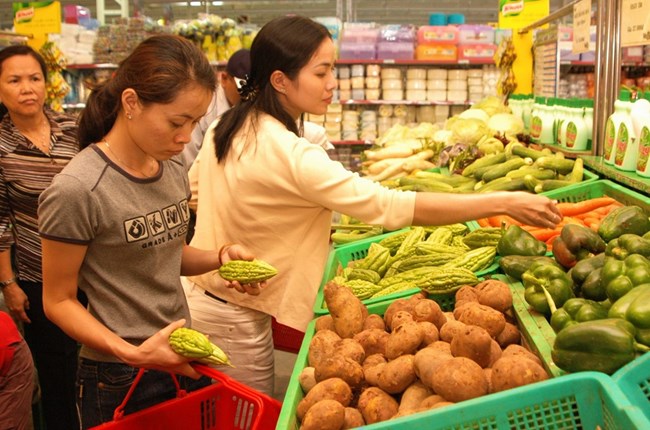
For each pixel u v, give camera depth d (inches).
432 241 112.4
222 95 173.3
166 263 74.8
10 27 579.8
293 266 88.9
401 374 64.9
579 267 79.0
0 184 126.5
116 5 536.1
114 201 67.7
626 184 117.6
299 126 106.7
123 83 64.9
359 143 321.7
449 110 327.9
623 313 62.5
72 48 314.7
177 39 65.2
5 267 130.3
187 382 82.2
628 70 321.4
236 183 85.7
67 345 134.8
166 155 67.3
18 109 126.0
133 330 72.2
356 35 318.7
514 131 186.2
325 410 60.6
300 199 83.7
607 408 50.3
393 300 88.6
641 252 75.5
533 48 220.4
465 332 64.3
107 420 76.5
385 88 318.0
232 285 81.3
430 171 176.2
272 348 98.3
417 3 566.6
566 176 142.3
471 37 315.0
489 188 137.6
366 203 78.8
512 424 53.1
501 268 95.3
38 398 133.3
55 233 65.4
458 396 59.3
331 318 81.5
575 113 149.6
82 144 70.4
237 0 444.1
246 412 73.0
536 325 72.8
